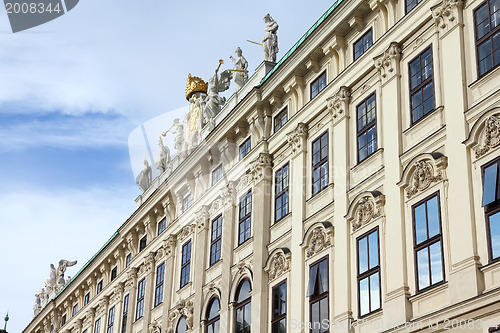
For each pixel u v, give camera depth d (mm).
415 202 21312
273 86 29797
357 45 26281
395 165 22531
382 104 23938
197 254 33844
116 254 44188
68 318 51469
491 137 19219
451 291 19016
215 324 30922
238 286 29797
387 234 22078
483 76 20000
